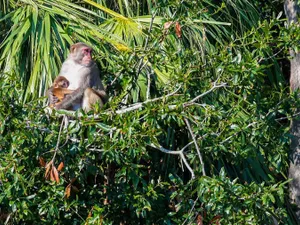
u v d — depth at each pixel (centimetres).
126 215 1172
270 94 1126
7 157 946
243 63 1027
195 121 1046
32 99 1119
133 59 1139
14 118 964
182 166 1261
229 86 1041
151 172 1270
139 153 987
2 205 1105
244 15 1567
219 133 1039
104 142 972
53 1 1430
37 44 1319
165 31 1145
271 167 1445
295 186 1409
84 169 1110
